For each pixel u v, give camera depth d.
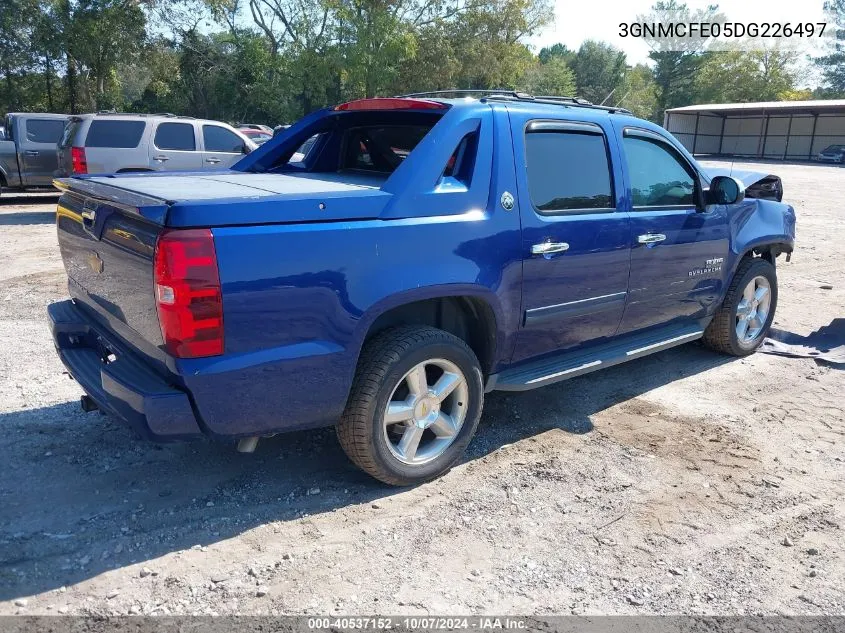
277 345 2.96
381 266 3.20
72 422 4.24
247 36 42.25
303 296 2.98
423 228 3.33
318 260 3.00
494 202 3.63
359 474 3.75
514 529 3.28
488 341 3.81
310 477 3.70
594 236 4.13
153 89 40.69
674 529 3.32
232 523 3.24
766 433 4.40
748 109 50.88
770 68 71.06
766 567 3.05
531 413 4.64
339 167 4.96
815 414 4.71
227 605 2.69
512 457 4.00
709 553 3.14
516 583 2.88
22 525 3.15
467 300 3.70
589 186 4.20
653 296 4.70
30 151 14.76
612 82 80.50
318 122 4.72
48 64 34.31
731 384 5.25
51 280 8.00
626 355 4.59
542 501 3.53
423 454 3.61
